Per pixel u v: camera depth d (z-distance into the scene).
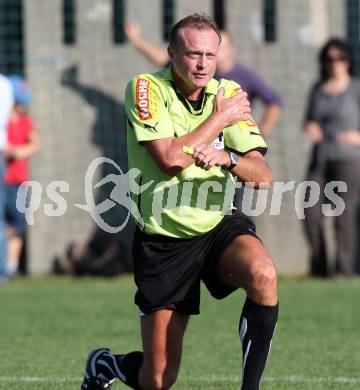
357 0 49.00
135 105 19.06
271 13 48.41
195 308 19.28
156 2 46.19
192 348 28.08
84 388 21.12
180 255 19.09
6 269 43.03
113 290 40.47
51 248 45.44
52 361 26.23
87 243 45.06
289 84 46.75
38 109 45.69
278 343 28.86
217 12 47.47
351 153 42.41
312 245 44.06
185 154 18.45
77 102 45.91
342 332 30.70
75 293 39.66
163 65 44.00
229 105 18.72
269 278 18.17
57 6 45.84
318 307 35.81
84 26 46.09
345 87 42.75
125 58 46.09
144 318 19.19
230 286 19.20
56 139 45.69
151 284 19.03
